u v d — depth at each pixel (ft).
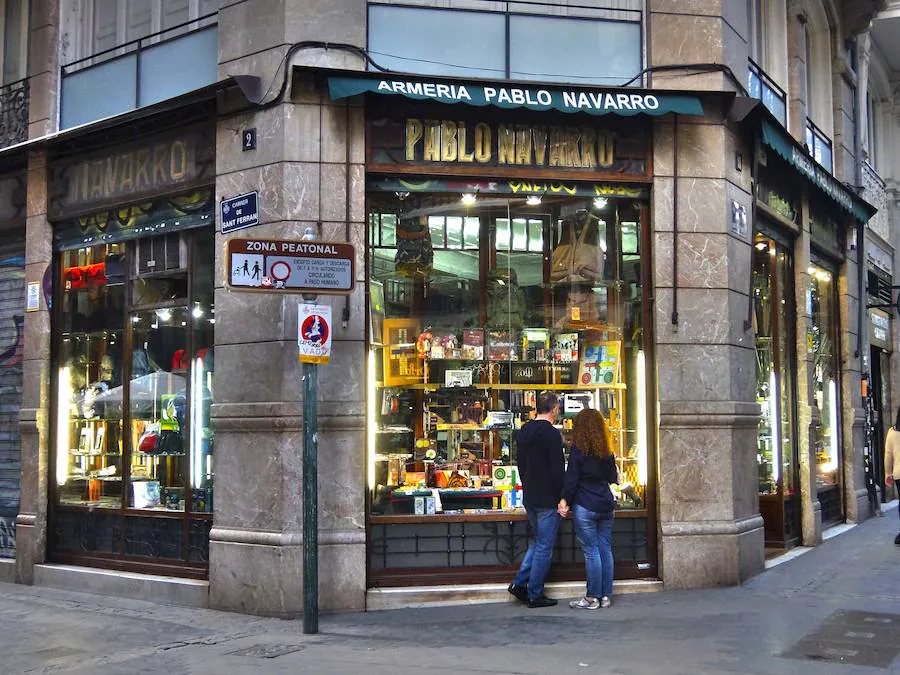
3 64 38.01
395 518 28.32
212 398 29.89
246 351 28.19
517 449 28.81
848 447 44.93
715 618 24.85
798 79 40.47
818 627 23.63
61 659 22.65
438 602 27.78
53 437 34.30
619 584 28.63
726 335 29.86
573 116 29.48
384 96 28.48
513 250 30.73
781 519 36.55
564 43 30.37
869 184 54.49
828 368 43.98
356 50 28.55
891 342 57.82
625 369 30.19
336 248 25.05
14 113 36.78
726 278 30.01
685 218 29.81
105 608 28.89
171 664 21.88
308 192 27.91
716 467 29.45
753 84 36.65
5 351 36.35
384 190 28.81
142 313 32.37
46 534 33.91
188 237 31.12
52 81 35.06
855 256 47.34
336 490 27.45
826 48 46.29
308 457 24.85
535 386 30.78
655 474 29.43
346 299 27.86
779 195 37.11
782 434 37.47
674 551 28.89
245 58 29.01
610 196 29.81
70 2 35.47
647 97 28.68
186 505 30.14
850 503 44.55
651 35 30.42
